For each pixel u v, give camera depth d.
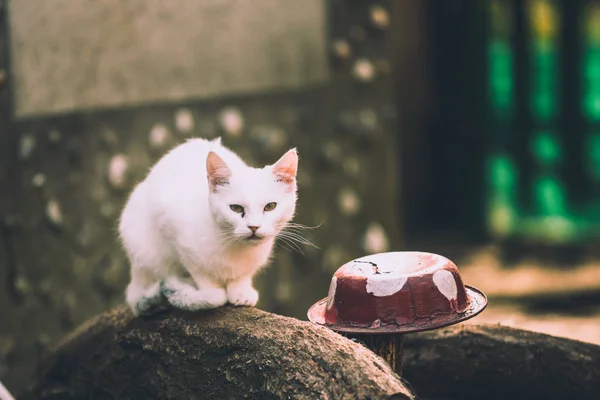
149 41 5.68
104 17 5.48
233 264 2.94
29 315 5.33
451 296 2.65
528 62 10.52
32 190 5.27
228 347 2.82
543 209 10.71
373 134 6.50
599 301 6.95
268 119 6.16
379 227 6.61
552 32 10.48
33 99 5.21
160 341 3.05
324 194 6.37
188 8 5.81
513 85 10.62
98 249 5.52
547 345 3.23
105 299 5.55
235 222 2.83
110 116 5.54
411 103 11.02
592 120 10.53
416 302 2.61
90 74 5.45
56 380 3.55
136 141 5.65
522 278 8.27
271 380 2.62
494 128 10.75
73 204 5.42
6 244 5.24
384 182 6.61
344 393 2.42
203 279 2.97
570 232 10.28
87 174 5.46
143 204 3.06
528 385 3.27
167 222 2.90
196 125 5.87
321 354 2.56
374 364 2.50
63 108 5.35
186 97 5.84
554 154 10.62
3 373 5.25
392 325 2.61
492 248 9.81
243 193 2.83
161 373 3.05
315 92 6.33
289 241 6.22
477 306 2.71
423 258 2.80
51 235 5.37
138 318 3.19
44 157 5.30
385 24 6.44
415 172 11.09
